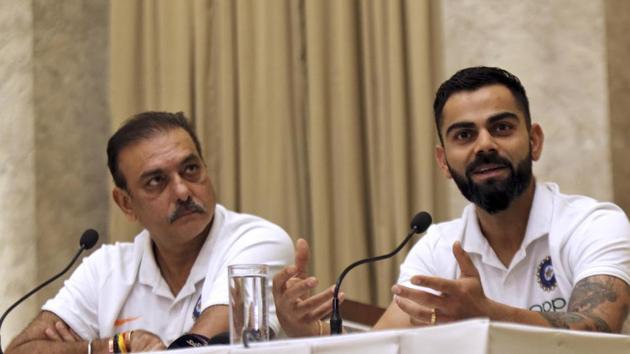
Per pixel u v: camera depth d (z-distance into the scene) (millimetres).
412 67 6305
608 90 6184
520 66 6242
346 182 6348
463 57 6363
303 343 2525
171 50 6742
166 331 4766
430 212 6223
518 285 4277
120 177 4742
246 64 6598
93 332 4918
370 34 6445
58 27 7090
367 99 6414
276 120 6527
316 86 6414
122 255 4988
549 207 4242
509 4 6289
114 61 6809
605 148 6090
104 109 7223
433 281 3164
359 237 6328
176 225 4609
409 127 6355
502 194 4121
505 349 2516
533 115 6188
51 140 6996
